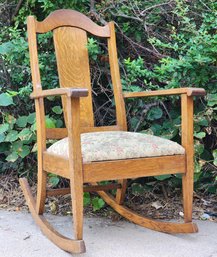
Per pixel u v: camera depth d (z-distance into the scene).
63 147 1.86
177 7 2.48
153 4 2.63
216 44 2.27
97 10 2.62
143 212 2.40
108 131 2.16
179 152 1.90
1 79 2.79
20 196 2.60
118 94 2.31
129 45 2.70
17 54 2.59
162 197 2.57
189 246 1.92
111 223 2.24
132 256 1.81
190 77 2.42
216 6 2.45
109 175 1.76
